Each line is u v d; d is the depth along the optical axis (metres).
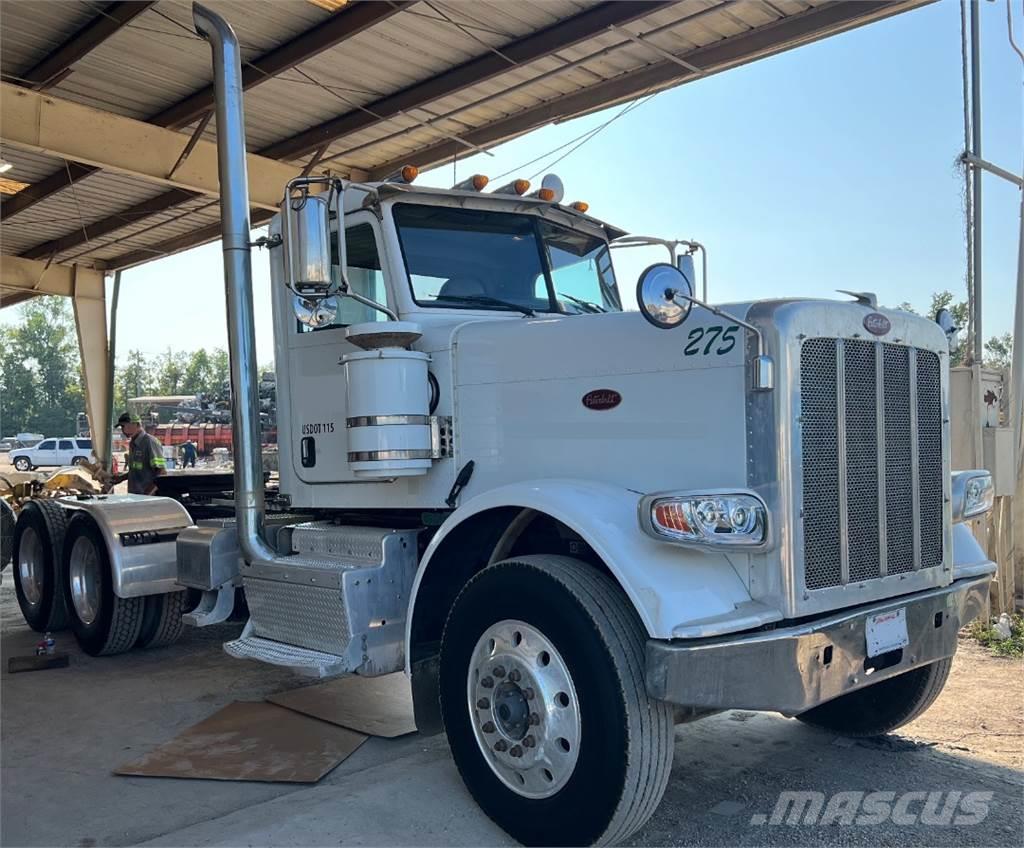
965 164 6.42
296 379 4.32
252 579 4.22
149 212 13.37
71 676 5.28
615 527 2.81
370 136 10.68
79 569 5.89
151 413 26.36
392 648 3.74
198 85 9.64
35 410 76.50
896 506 3.18
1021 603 6.37
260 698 4.74
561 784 2.82
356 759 3.79
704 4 7.43
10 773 3.71
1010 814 3.18
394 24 8.12
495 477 3.55
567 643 2.79
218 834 3.07
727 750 3.83
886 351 3.15
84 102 10.06
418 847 2.96
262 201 11.16
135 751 3.96
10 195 13.67
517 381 3.49
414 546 3.83
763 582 2.82
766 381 2.79
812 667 2.75
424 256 3.92
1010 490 6.19
